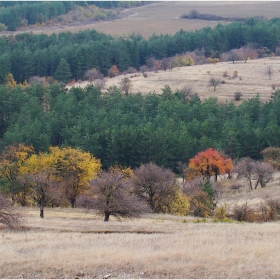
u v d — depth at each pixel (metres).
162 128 105.75
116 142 96.69
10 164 66.19
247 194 72.06
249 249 26.95
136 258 24.84
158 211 57.06
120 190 47.16
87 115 121.69
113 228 39.69
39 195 50.44
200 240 30.50
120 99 138.38
